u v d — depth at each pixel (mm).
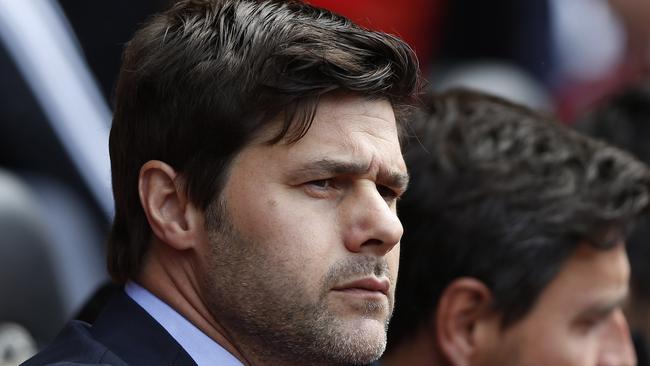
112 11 13070
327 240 6703
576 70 19406
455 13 17266
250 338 6812
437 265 8977
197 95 6789
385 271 6801
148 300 7008
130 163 7023
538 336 8914
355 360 6703
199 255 6848
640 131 12562
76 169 12344
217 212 6770
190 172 6820
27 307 9781
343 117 6762
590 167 9133
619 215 8969
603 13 19734
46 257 9945
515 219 8906
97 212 12320
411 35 16438
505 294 8867
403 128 7500
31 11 12477
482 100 9617
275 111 6676
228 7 6969
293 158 6688
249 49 6742
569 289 8938
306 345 6715
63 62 12539
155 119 6910
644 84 13289
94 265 11781
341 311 6695
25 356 9445
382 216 6715
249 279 6715
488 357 8938
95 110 12633
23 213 9867
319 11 7035
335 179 6762
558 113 18047
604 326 9117
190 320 6910
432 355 9031
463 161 9070
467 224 8930
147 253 7055
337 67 6703
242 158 6730
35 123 12250
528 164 9078
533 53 17719
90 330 6996
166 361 6742
